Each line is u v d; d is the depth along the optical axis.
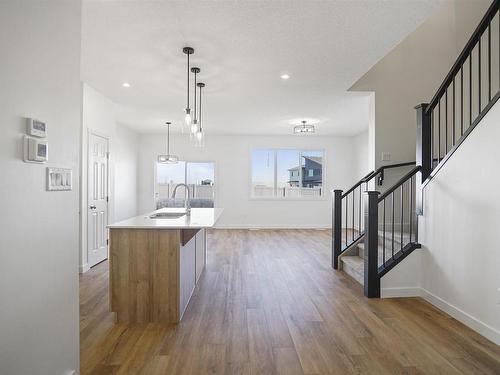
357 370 1.93
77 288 1.77
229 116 6.12
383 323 2.60
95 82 4.11
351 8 2.41
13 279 1.26
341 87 4.34
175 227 2.62
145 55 3.24
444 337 2.35
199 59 3.35
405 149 4.75
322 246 5.95
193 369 1.95
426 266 3.11
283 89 4.41
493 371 1.91
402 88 4.74
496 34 3.78
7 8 1.22
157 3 2.35
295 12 2.47
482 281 2.37
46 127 1.48
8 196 1.23
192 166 8.38
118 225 2.67
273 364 2.00
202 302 3.10
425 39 4.79
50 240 1.52
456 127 4.34
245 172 8.37
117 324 2.61
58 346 1.59
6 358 1.23
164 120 6.51
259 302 3.09
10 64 1.24
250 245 6.03
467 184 2.52
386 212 4.76
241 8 2.41
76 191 1.76
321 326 2.55
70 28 1.69
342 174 8.51
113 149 5.08
